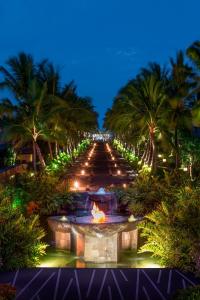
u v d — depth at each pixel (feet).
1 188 57.82
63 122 133.28
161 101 107.96
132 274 38.63
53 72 126.41
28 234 42.80
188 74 111.04
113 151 265.13
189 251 40.32
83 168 149.28
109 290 35.12
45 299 33.37
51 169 108.06
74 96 162.61
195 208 43.55
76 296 34.04
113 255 45.42
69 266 44.55
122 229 45.83
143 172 93.56
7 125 107.65
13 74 107.65
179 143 126.41
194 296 26.55
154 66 122.83
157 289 35.27
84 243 46.39
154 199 62.39
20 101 109.40
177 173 73.87
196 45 81.87
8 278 37.60
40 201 62.44
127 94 133.39
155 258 46.14
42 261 46.01
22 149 149.28
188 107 111.55
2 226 41.91
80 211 64.34
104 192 66.90
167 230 42.24
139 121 115.14
